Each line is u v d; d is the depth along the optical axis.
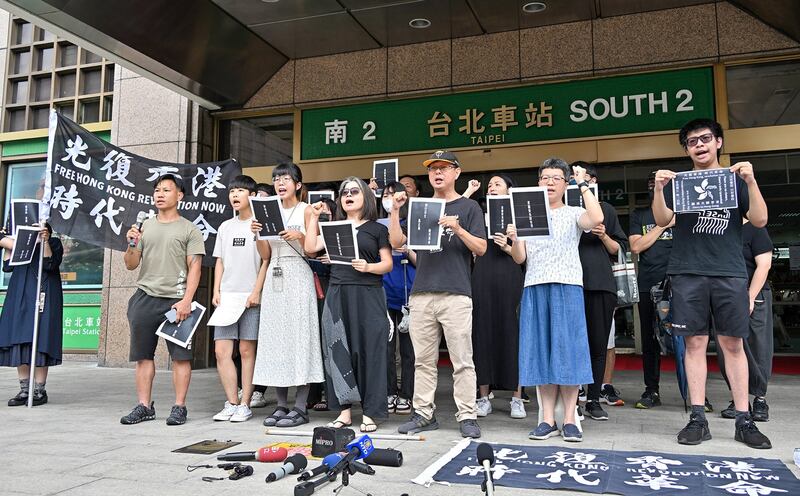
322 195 4.96
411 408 4.62
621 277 4.62
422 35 7.46
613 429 3.86
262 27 7.17
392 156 7.71
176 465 3.06
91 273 9.00
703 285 3.53
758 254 4.13
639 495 2.49
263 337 4.15
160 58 6.62
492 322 4.51
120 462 3.12
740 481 2.66
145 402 4.36
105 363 7.96
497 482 2.67
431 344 3.83
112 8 5.79
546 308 3.62
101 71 9.24
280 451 3.11
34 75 9.59
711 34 6.70
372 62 7.83
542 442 3.51
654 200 3.64
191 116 8.11
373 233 3.97
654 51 6.86
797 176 6.69
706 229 3.56
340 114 7.97
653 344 4.80
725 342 3.57
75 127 5.45
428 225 3.60
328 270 4.57
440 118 7.57
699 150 3.55
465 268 3.79
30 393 4.93
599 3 6.72
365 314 3.90
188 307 4.34
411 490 2.61
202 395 5.62
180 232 4.43
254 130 8.36
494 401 5.27
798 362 7.62
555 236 3.67
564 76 7.13
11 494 2.59
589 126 7.06
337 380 3.88
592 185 4.38
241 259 4.51
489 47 7.41
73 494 2.58
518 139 7.29
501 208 3.79
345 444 3.05
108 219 5.52
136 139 8.21
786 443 3.42
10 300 5.21
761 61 6.66
